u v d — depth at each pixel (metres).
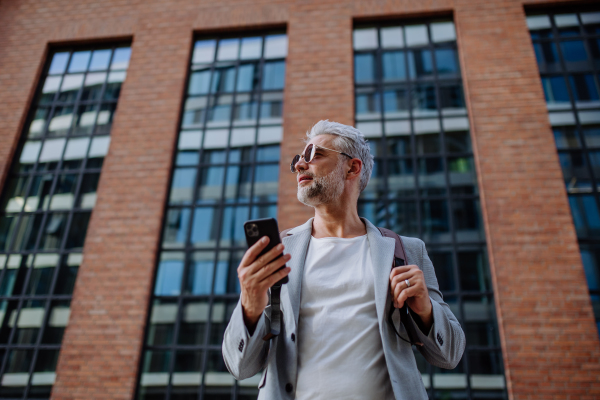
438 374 4.77
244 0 7.31
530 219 5.20
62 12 7.68
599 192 5.46
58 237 6.07
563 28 6.57
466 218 5.52
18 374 5.21
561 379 4.38
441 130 6.09
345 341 1.42
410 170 5.90
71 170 6.55
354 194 1.93
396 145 6.08
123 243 5.67
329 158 1.87
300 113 6.19
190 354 5.14
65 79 7.31
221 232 5.85
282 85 6.75
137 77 6.86
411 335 1.44
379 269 1.53
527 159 5.55
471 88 6.11
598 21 6.54
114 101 7.01
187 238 5.82
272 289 1.45
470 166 5.79
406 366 1.40
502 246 5.09
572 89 6.14
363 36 6.93
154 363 5.08
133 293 5.34
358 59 6.77
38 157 6.70
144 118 6.51
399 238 1.76
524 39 6.35
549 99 6.11
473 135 5.82
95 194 6.33
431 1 6.83
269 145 6.33
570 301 4.73
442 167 5.86
